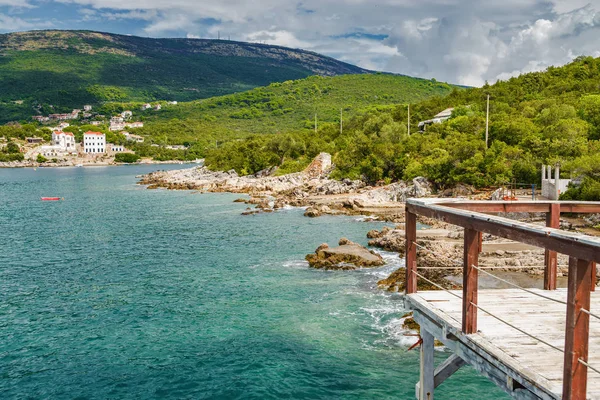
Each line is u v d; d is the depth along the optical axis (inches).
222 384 780.6
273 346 911.0
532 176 2506.2
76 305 1173.1
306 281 1315.2
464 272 345.7
